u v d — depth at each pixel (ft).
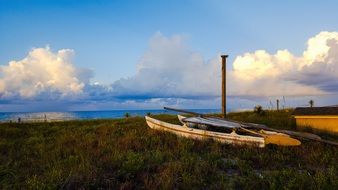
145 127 69.51
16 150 54.54
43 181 34.09
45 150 52.26
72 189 32.86
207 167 38.01
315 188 31.71
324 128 59.36
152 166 38.70
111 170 38.29
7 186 34.53
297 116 63.00
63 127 81.66
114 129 69.56
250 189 32.27
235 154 46.44
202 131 55.57
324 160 42.27
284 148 48.11
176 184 32.89
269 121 74.59
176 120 85.40
